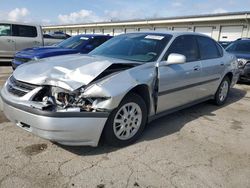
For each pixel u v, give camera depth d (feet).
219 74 17.04
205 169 9.48
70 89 9.01
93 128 9.32
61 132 8.90
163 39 13.35
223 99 18.53
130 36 14.79
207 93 16.39
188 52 14.28
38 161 9.33
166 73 12.17
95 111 9.32
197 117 15.37
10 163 9.09
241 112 17.01
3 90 10.88
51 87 9.39
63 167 9.04
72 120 8.93
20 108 9.30
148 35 14.16
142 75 11.03
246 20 60.49
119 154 10.18
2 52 33.99
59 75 9.75
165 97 12.50
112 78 9.90
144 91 11.38
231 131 13.42
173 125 13.73
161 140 11.71
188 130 13.16
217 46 17.60
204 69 15.12
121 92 9.75
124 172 8.95
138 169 9.20
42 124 8.82
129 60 12.19
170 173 9.07
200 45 15.51
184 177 8.89
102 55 13.35
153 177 8.77
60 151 10.13
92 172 8.84
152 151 10.60
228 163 10.03
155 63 11.97
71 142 9.24
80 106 9.16
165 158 10.09
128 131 10.89
